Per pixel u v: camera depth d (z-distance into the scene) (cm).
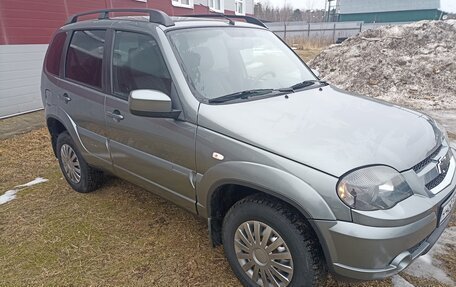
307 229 204
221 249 289
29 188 414
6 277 263
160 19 285
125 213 349
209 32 301
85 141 346
